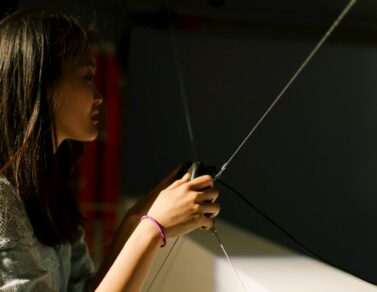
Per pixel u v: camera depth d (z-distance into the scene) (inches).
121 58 80.4
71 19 31.1
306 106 62.1
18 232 26.3
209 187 28.8
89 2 54.2
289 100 64.4
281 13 59.1
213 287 34.7
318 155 61.4
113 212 88.8
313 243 58.0
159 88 78.3
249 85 68.7
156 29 69.7
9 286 25.0
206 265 36.0
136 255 26.5
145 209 35.5
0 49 29.1
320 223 59.1
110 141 86.9
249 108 69.2
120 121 86.4
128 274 26.3
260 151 67.7
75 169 39.4
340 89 57.3
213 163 71.9
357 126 55.7
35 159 28.2
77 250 36.6
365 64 53.2
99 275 35.2
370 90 53.5
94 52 35.1
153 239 26.8
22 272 25.7
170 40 73.9
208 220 28.2
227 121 71.1
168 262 44.4
